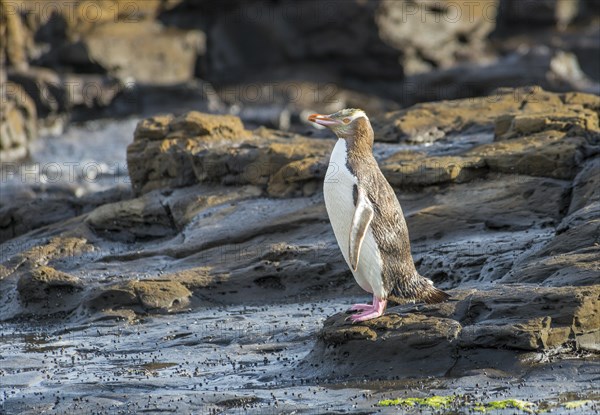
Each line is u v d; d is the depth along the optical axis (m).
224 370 10.80
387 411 8.85
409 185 15.96
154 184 18.80
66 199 19.73
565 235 12.35
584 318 9.88
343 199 10.47
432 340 9.93
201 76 45.41
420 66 47.25
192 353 11.73
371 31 46.06
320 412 8.96
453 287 13.39
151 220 17.53
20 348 12.61
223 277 14.55
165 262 15.64
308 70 46.66
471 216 14.90
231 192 17.67
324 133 21.75
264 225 15.86
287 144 18.30
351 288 14.38
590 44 47.75
